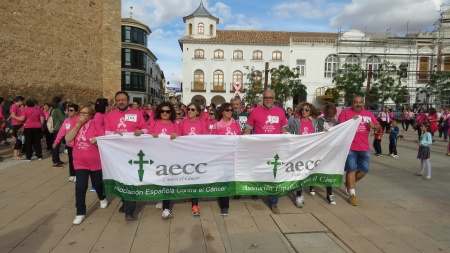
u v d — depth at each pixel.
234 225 4.58
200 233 4.27
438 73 37.28
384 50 42.06
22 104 11.01
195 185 4.99
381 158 11.08
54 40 16.78
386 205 5.58
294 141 5.27
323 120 6.39
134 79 48.84
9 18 14.41
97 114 6.15
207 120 6.52
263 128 5.45
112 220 4.73
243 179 5.17
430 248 3.88
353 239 4.11
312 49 41.81
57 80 17.03
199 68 42.06
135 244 3.91
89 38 19.19
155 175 4.86
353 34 42.66
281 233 4.31
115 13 20.47
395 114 35.69
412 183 7.27
